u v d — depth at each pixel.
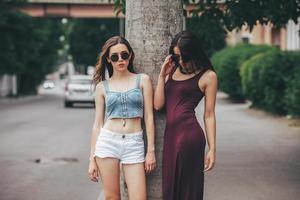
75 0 47.84
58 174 11.89
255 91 25.97
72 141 17.44
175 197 5.50
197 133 5.44
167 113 5.54
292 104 20.98
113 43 5.66
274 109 24.14
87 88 35.78
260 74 23.55
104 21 69.12
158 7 5.89
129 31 6.00
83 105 38.66
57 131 20.39
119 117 5.64
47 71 63.25
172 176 5.49
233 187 9.71
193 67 5.48
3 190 10.32
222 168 11.58
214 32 13.03
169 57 5.55
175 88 5.51
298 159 12.70
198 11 12.87
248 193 9.25
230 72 33.97
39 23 54.44
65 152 15.04
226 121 22.02
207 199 8.81
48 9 48.44
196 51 5.45
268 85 23.28
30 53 47.94
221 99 38.22
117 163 5.67
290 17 12.25
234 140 16.12
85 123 23.67
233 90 34.38
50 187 10.55
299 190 9.47
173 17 5.94
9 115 28.69
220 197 8.95
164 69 5.57
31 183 10.95
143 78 5.68
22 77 58.50
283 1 11.73
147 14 5.90
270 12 11.88
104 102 5.77
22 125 22.78
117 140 5.63
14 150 15.44
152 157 5.65
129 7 6.00
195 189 5.46
